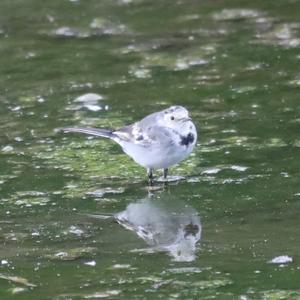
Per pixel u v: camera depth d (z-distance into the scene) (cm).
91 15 2303
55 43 2128
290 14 2205
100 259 1185
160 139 1376
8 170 1491
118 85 1858
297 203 1327
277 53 1972
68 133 1639
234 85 1820
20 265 1173
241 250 1190
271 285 1095
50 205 1365
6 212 1343
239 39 2070
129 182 1445
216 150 1534
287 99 1734
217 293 1083
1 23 2275
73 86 1866
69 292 1098
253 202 1341
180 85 1838
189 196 1382
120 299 1077
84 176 1465
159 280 1121
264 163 1475
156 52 2031
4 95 1833
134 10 2319
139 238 1244
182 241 1228
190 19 2223
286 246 1193
